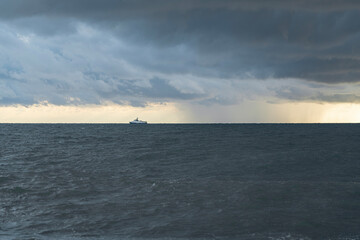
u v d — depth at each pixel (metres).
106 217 17.88
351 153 47.56
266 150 53.34
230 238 14.73
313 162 39.59
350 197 21.42
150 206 19.86
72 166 38.81
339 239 14.64
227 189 24.08
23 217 17.95
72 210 19.19
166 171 35.03
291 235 15.05
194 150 54.22
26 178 30.05
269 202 20.39
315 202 20.33
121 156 47.94
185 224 16.61
